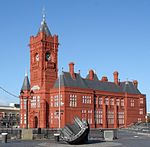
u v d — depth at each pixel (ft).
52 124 332.39
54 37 358.43
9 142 148.46
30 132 171.42
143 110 407.23
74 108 328.49
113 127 368.48
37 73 349.20
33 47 359.25
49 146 124.36
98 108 356.18
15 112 584.81
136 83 415.64
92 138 176.14
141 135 222.28
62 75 338.95
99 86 371.15
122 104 386.32
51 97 338.95
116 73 398.62
